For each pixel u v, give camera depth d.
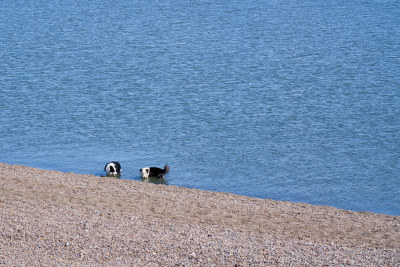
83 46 63.22
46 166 31.09
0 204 21.80
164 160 32.28
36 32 70.88
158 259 17.12
